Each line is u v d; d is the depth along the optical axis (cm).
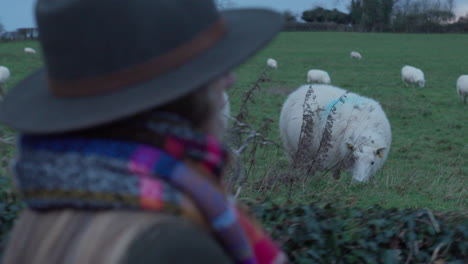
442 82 2578
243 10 112
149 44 89
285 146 892
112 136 89
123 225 84
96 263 83
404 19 7100
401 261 328
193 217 90
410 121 1602
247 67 3038
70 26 89
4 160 428
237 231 96
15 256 96
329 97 842
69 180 87
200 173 94
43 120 91
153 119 91
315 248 315
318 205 413
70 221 90
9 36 5569
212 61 93
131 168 86
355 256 311
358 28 7069
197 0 97
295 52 4225
